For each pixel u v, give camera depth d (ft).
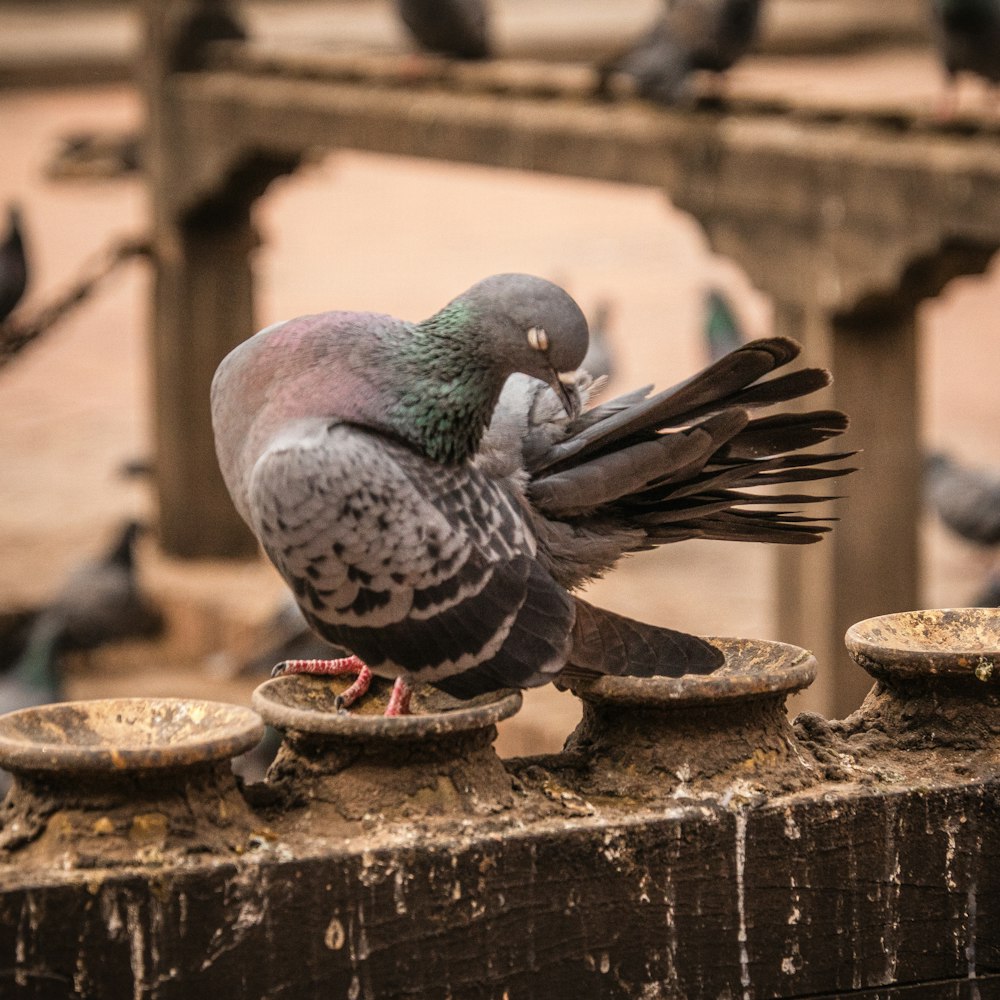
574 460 15.20
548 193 117.29
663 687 13.35
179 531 54.19
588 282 88.43
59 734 13.07
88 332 82.43
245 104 47.67
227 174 49.34
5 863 12.05
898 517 35.63
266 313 78.95
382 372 14.69
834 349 34.47
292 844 12.49
